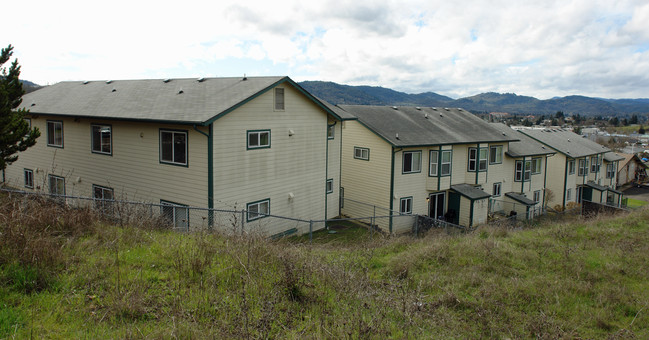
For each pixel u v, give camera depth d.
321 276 7.08
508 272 8.82
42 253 5.96
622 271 8.96
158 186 15.62
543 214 29.44
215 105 14.78
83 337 4.43
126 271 6.23
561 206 32.19
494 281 8.21
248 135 15.45
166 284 5.99
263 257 7.34
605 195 36.59
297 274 6.56
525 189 29.98
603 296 7.57
